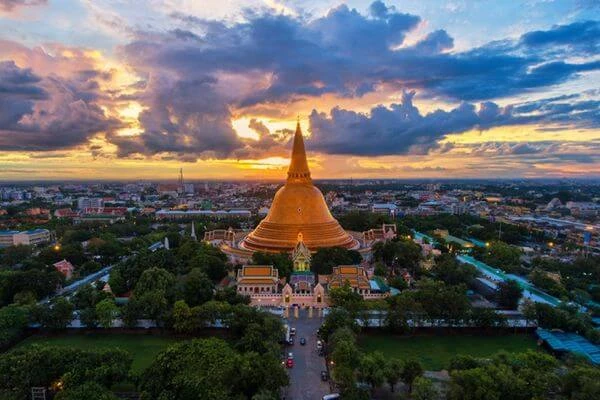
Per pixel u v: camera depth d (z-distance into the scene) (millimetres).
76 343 163625
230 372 113062
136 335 171500
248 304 192500
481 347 162375
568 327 168375
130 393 126688
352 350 130625
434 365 146625
